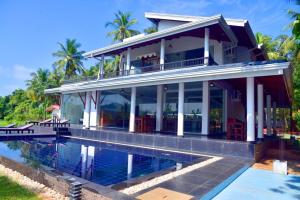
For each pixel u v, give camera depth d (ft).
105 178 22.25
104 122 58.75
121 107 57.47
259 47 54.29
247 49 55.26
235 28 47.19
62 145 44.27
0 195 16.46
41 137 55.16
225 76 34.01
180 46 54.90
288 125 94.22
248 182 20.36
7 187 18.44
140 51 62.23
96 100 58.90
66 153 35.81
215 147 33.60
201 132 45.93
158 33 49.93
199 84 47.96
